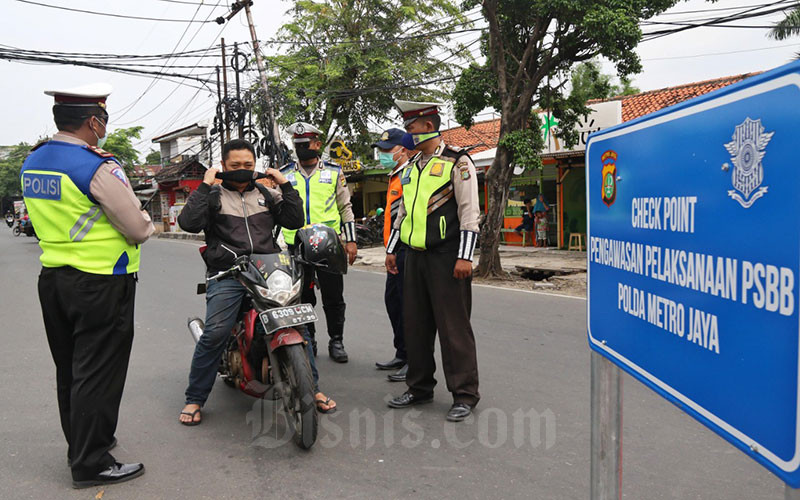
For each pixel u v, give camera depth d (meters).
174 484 2.84
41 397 4.16
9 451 3.24
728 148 1.00
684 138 1.14
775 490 2.73
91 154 2.74
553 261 12.91
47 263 2.77
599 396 1.60
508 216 17.77
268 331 3.19
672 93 15.84
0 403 4.04
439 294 3.72
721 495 2.69
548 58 10.31
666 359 1.23
